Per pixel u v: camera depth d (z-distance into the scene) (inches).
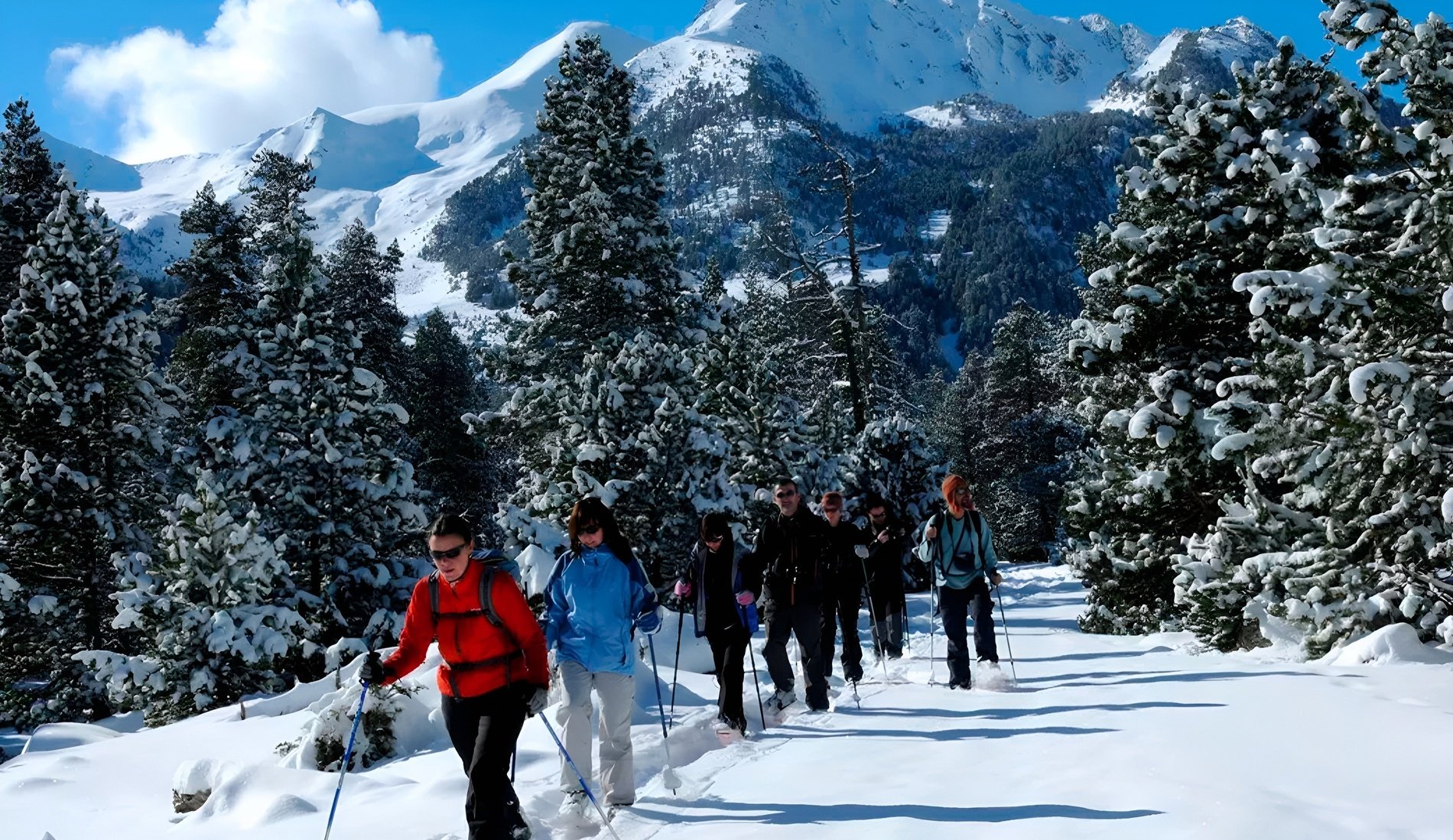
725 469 848.9
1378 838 154.9
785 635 343.9
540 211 1203.9
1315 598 403.9
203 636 730.2
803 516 346.0
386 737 341.1
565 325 1162.0
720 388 1156.5
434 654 412.5
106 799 361.4
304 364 975.0
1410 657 358.0
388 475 956.6
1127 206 686.5
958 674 373.4
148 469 1089.4
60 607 982.4
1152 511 660.1
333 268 1743.4
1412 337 402.3
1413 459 383.2
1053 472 2407.7
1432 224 382.9
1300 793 188.1
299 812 262.5
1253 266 605.9
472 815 186.5
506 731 193.8
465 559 197.8
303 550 903.1
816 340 1381.6
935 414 3284.9
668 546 809.5
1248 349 619.5
